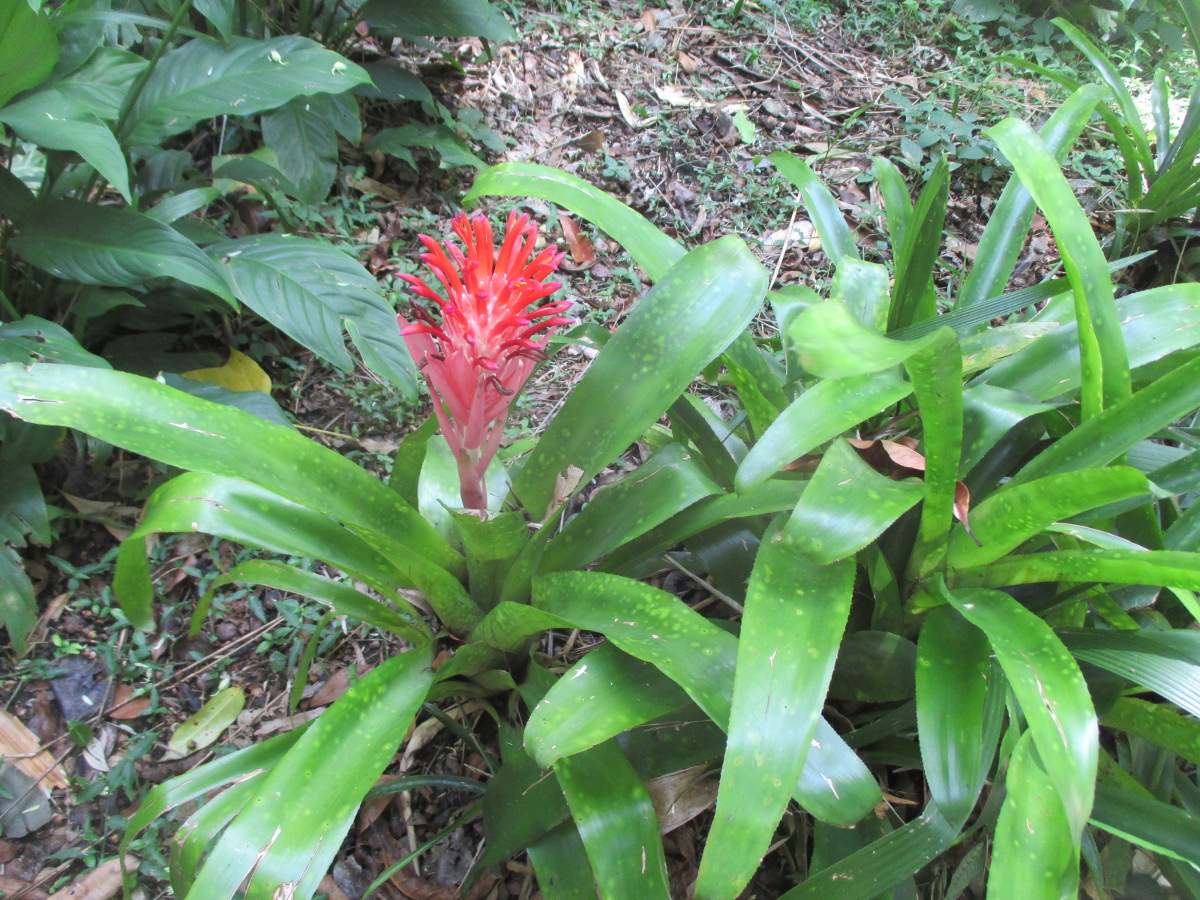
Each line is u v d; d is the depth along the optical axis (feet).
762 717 1.51
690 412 2.11
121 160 2.15
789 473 2.00
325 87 2.52
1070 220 1.81
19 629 2.26
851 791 1.60
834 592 1.62
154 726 2.26
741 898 2.01
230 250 2.61
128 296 2.52
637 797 1.69
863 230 3.54
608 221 2.01
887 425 2.16
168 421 1.68
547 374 3.00
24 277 2.58
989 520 1.72
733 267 1.83
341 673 2.35
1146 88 4.33
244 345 2.91
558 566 1.98
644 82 4.08
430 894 2.03
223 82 2.48
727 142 3.87
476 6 3.37
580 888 1.77
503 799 1.88
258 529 1.82
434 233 3.32
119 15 2.37
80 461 2.63
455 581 1.90
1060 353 1.99
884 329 1.96
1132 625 1.84
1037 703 1.51
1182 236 3.32
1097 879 1.83
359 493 1.84
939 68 4.41
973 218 3.62
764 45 4.40
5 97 2.17
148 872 2.04
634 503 1.93
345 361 2.56
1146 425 1.73
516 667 2.09
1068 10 4.57
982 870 1.96
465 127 3.61
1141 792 1.84
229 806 1.74
